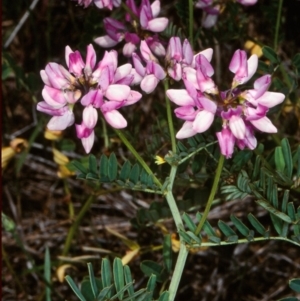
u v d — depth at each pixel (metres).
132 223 0.30
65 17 0.39
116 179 0.24
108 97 0.23
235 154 0.26
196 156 0.27
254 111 0.22
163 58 0.27
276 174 0.26
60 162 0.33
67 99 0.23
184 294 0.34
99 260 0.33
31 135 0.37
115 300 0.23
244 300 0.34
